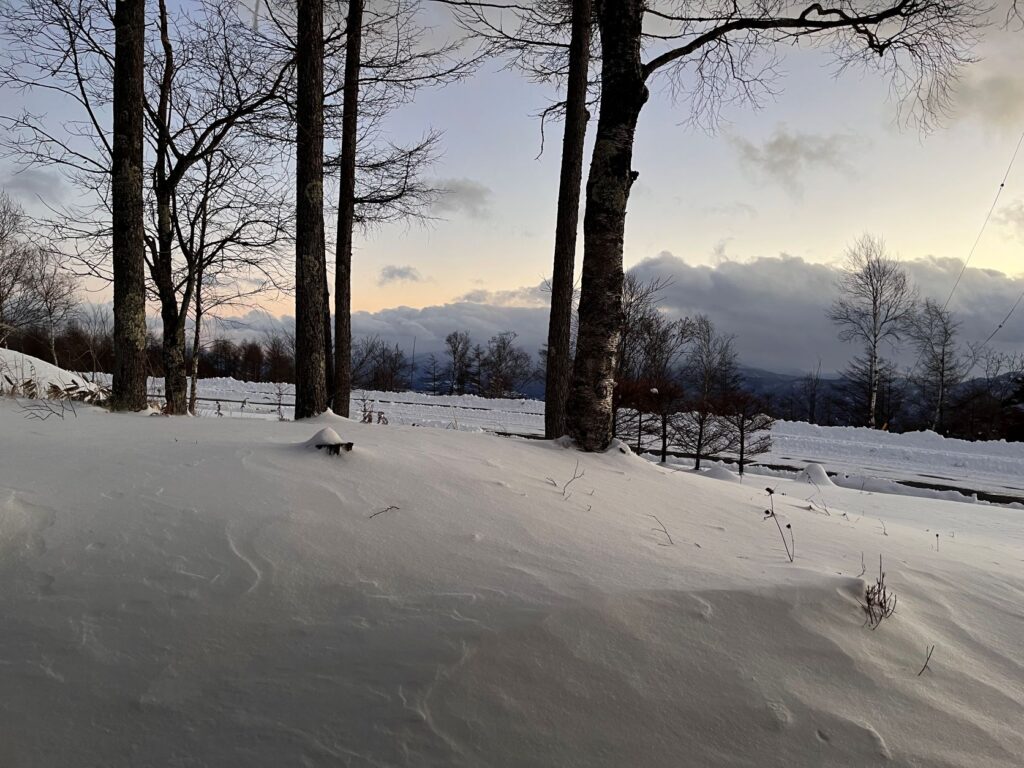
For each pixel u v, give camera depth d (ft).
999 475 49.65
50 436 14.83
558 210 31.83
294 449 14.12
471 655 7.85
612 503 14.53
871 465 52.60
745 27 23.89
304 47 23.77
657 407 48.47
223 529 10.16
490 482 13.97
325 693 7.25
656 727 7.38
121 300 22.07
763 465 50.72
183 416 20.11
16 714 6.80
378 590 9.01
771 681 8.27
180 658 7.61
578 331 21.02
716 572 10.69
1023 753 7.69
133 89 22.76
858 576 11.66
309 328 23.25
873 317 101.04
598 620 8.73
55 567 8.99
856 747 7.47
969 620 10.98
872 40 25.09
